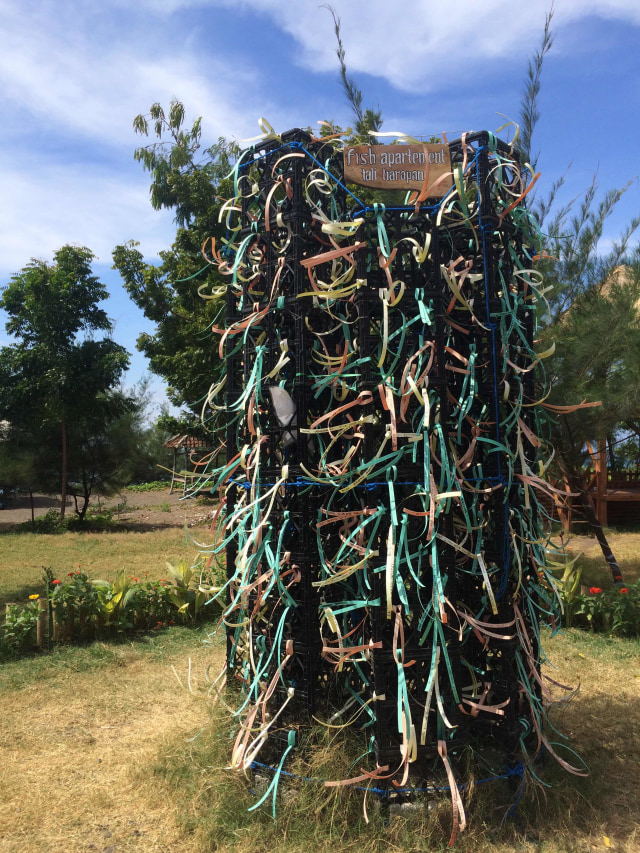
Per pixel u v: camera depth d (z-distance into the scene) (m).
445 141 3.00
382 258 2.75
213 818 2.76
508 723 2.84
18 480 15.96
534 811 2.78
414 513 2.59
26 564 10.06
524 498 3.00
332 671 2.94
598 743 3.50
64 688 4.55
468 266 2.87
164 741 3.51
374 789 2.63
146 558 10.45
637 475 13.89
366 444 2.69
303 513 2.85
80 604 5.76
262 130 3.10
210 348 11.96
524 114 5.85
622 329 5.93
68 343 16.08
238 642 3.33
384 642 2.68
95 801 3.00
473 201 3.25
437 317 2.70
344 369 2.85
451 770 2.62
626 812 2.86
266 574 2.90
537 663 3.11
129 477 17.17
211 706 3.54
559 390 6.02
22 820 2.86
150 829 2.78
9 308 16.20
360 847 2.52
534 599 3.23
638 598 5.81
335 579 2.64
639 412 7.24
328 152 3.13
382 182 2.89
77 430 15.91
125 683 4.64
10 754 3.54
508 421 2.95
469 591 2.99
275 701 2.96
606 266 6.22
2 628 5.52
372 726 2.75
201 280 12.51
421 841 2.52
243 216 3.21
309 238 3.02
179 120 12.70
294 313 2.90
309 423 2.98
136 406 17.08
